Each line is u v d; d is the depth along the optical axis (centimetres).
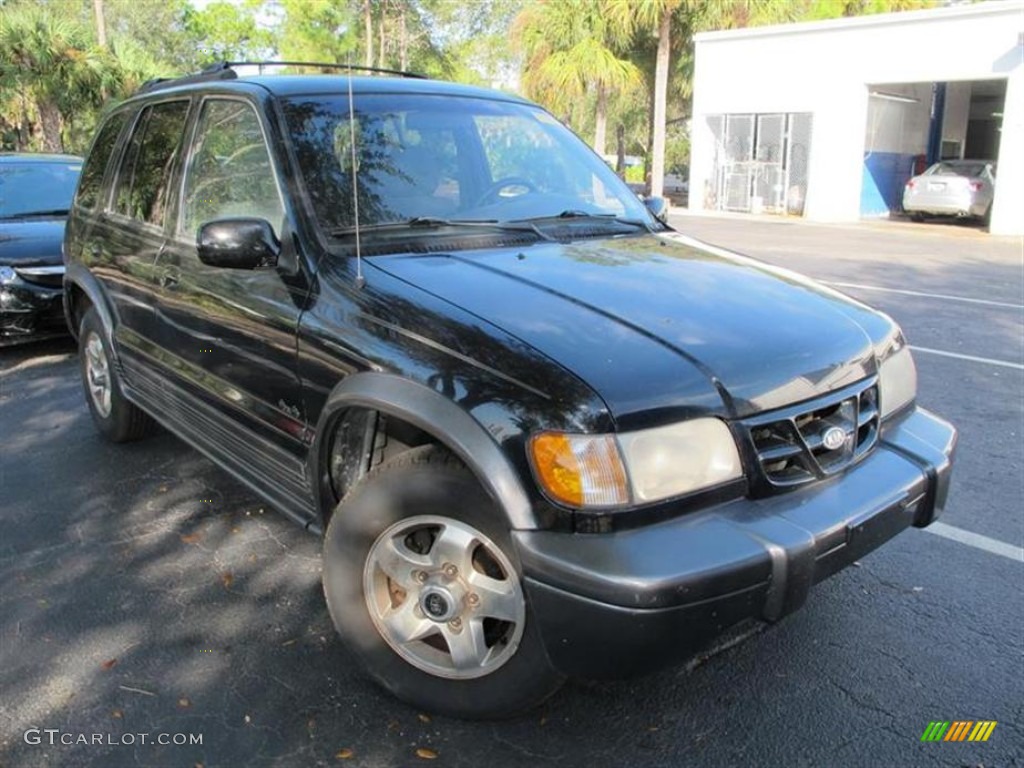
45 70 1938
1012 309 945
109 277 462
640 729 277
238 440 359
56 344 781
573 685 297
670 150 4416
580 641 230
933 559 387
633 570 221
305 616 339
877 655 316
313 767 260
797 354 267
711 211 2417
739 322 276
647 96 3394
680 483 237
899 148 2334
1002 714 285
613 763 262
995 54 1839
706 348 256
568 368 240
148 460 496
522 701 261
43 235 738
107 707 285
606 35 2594
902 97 2269
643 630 221
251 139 353
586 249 337
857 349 286
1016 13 1795
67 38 1939
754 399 249
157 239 409
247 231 309
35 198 825
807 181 2230
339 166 337
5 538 402
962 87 2533
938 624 336
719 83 2347
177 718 280
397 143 361
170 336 399
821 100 2161
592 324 262
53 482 465
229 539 403
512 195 378
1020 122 1789
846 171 2158
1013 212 1805
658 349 252
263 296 325
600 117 2695
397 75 448
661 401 237
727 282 313
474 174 374
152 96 457
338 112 358
